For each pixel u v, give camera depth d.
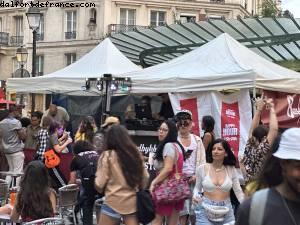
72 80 13.69
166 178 7.93
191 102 11.66
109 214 6.69
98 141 9.63
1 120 13.12
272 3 41.53
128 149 6.64
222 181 7.02
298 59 20.23
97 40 45.81
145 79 12.17
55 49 48.12
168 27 16.62
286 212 3.11
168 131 8.09
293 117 12.00
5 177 12.70
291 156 3.14
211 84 11.33
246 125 11.28
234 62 11.64
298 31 16.12
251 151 7.68
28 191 6.32
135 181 6.60
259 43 17.86
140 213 6.63
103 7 45.47
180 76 11.70
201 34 17.09
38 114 13.38
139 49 19.33
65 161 11.73
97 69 14.32
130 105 16.38
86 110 18.88
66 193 8.98
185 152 8.51
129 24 46.12
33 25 19.02
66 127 15.32
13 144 12.91
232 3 47.09
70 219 9.55
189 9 46.81
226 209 6.96
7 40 50.75
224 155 7.10
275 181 3.25
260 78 11.12
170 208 7.95
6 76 50.84
